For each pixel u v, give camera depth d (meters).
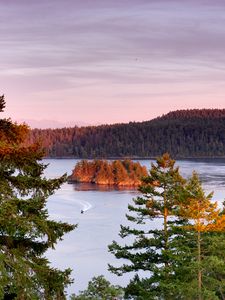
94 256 79.62
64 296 14.23
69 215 128.00
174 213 30.77
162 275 29.64
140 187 32.34
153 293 29.47
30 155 13.42
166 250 28.73
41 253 14.49
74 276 67.44
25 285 13.21
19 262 13.45
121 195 180.50
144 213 32.19
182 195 29.64
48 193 14.09
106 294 23.58
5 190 13.28
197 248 29.58
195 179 30.31
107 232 101.31
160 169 32.19
